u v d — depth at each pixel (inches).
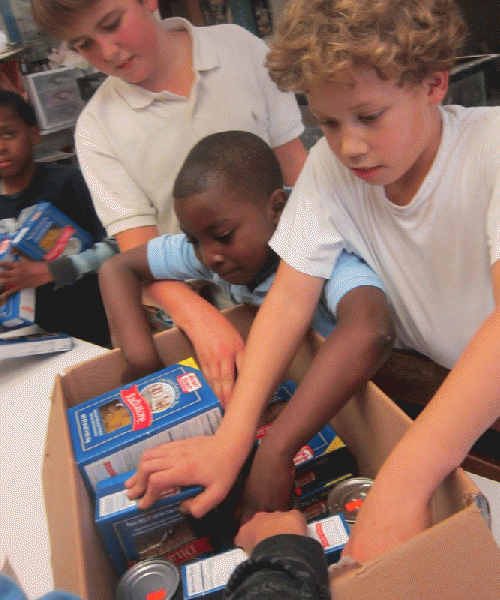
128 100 52.5
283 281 34.1
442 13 24.8
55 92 110.1
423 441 22.4
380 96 24.0
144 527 30.2
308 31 24.1
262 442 30.7
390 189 32.2
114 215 54.0
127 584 26.8
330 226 34.3
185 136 53.2
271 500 29.7
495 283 24.5
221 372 36.4
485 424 22.4
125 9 43.4
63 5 41.1
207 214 34.4
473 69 76.0
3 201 76.0
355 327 30.6
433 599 17.8
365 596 17.3
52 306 73.6
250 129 55.1
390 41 22.9
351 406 32.9
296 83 25.3
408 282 35.0
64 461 29.9
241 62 54.4
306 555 17.2
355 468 33.8
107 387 40.8
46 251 62.1
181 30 54.9
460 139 29.3
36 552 33.0
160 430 32.3
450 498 23.1
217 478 29.6
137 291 43.5
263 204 36.0
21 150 72.8
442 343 36.2
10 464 41.5
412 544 18.1
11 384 53.0
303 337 35.2
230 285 44.3
